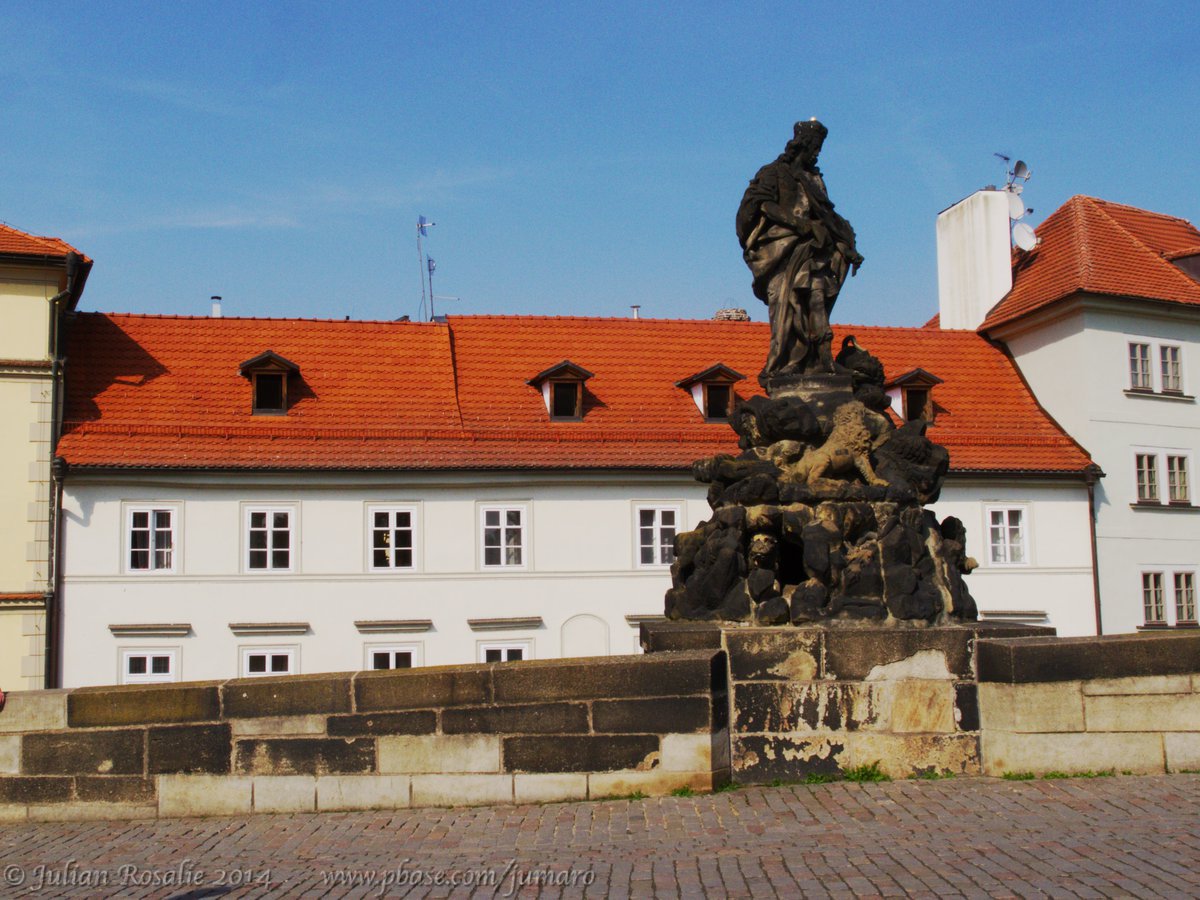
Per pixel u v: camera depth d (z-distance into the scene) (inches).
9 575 1187.9
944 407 1494.8
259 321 1411.2
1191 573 1480.1
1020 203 1649.9
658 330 1517.0
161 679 1206.9
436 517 1273.4
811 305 555.5
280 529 1246.3
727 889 322.0
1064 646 442.6
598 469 1294.3
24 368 1215.6
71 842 400.8
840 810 401.7
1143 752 438.6
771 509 487.5
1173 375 1512.1
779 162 570.9
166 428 1243.8
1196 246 1659.7
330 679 438.0
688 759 433.4
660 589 1299.2
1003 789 422.6
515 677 437.4
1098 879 313.9
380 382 1368.1
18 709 435.8
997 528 1411.2
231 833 406.6
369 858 368.5
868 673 454.3
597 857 359.3
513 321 1489.9
